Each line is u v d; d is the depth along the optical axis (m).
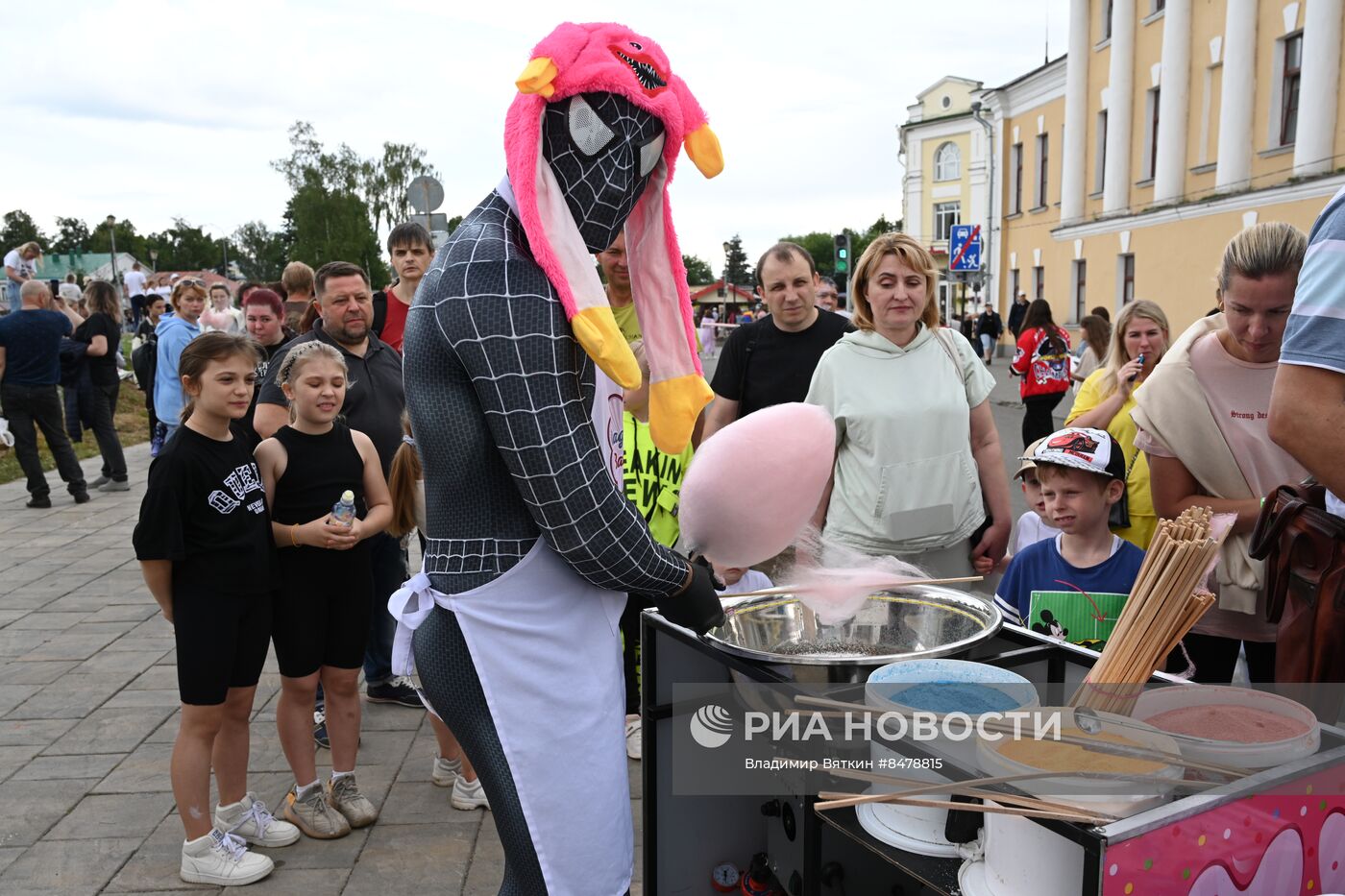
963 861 1.38
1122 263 19.98
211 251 95.31
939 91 37.97
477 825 2.95
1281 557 1.85
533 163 1.39
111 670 4.27
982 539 3.21
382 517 2.90
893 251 2.90
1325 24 13.51
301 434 2.89
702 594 1.56
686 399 1.66
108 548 6.59
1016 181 27.70
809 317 3.50
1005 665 1.58
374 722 3.72
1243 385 2.23
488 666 1.51
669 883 1.87
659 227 1.65
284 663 2.82
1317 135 13.80
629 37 1.51
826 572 1.71
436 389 1.46
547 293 1.41
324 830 2.86
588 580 1.50
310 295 6.10
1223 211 15.97
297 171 63.25
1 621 4.99
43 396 7.91
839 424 2.99
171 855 2.78
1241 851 1.18
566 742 1.52
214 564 2.51
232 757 2.76
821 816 1.54
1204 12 16.75
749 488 1.50
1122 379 3.51
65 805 3.07
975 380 3.08
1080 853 1.20
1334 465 1.51
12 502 8.27
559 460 1.39
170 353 7.49
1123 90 19.58
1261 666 2.36
